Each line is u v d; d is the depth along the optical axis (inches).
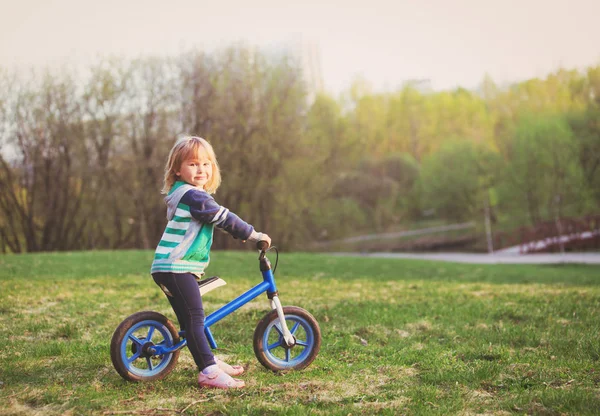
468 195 1945.1
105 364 177.9
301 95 1451.8
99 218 1445.6
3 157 1327.5
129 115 1346.0
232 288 376.2
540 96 2155.5
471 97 2573.8
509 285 437.4
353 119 1972.2
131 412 135.5
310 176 1445.6
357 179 2028.8
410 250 1863.9
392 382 162.6
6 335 221.5
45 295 319.6
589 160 1705.2
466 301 321.4
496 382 161.3
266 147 1376.7
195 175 159.8
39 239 1498.5
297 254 777.6
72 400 143.1
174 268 152.3
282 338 169.6
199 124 1363.2
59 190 1400.1
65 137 1322.6
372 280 476.7
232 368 166.9
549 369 173.2
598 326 244.5
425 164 2071.9
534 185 1662.2
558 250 1418.6
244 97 1374.3
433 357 190.5
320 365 178.5
